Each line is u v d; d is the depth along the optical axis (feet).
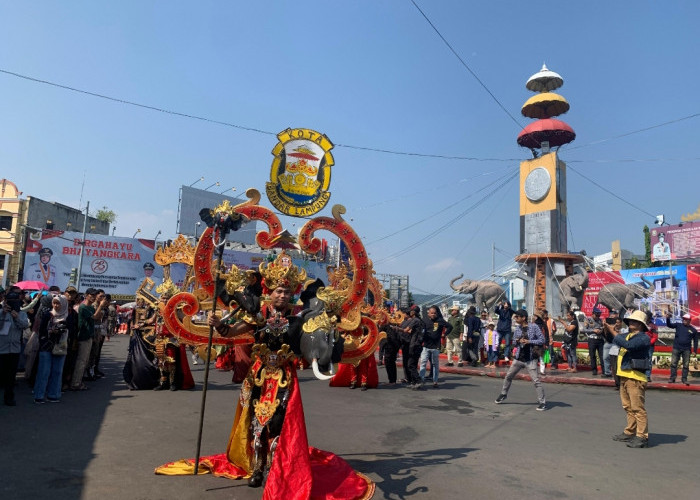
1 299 23.40
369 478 15.17
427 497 13.73
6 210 116.67
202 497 13.00
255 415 14.15
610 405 30.27
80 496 12.89
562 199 75.92
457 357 59.11
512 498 13.88
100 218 174.19
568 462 17.69
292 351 14.28
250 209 16.40
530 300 74.59
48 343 24.88
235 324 15.03
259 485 13.85
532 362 28.78
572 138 78.33
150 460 16.19
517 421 24.86
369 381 34.55
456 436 21.20
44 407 23.76
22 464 15.30
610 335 41.11
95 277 112.37
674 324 39.63
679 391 37.42
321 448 18.58
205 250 16.42
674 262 107.96
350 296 17.65
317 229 17.30
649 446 20.48
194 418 22.77
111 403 25.61
